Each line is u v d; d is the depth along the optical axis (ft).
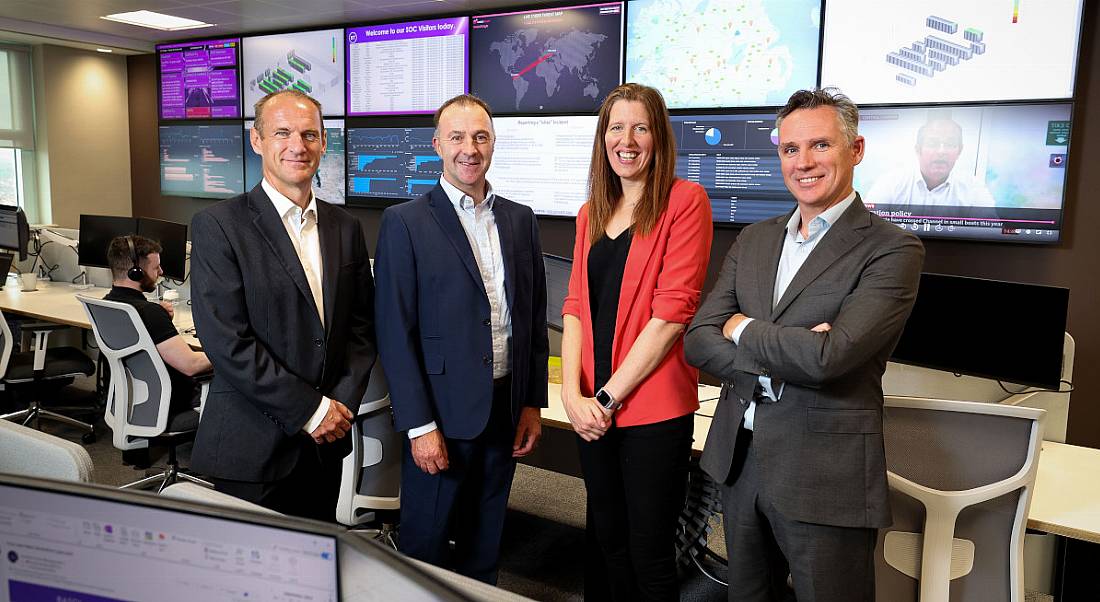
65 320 12.83
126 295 9.80
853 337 4.64
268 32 19.53
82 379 16.39
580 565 9.19
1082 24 11.10
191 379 10.23
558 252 16.67
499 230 6.45
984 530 5.38
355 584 2.10
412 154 17.95
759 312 5.31
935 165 12.41
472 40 16.72
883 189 12.92
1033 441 5.11
